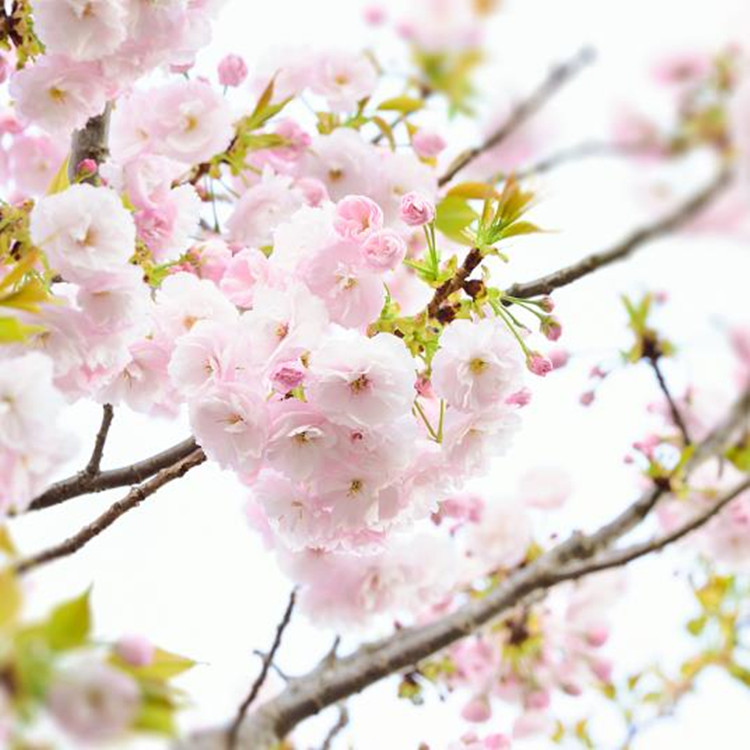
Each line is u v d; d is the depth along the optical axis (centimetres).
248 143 226
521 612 241
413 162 229
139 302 207
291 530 211
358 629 223
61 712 186
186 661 193
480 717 239
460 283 210
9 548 192
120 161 221
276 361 206
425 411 211
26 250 207
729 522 240
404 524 212
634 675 242
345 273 208
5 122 229
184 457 215
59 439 199
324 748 212
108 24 216
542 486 242
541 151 246
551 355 228
